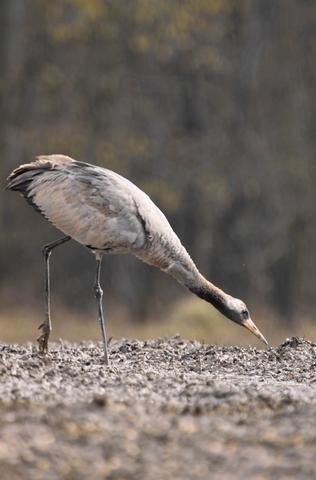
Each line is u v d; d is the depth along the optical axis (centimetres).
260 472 766
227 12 3111
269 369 1197
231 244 3058
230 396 966
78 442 805
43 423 837
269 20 3158
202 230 3070
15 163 3122
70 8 3138
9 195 3128
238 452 798
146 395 976
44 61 3167
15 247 3125
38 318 2644
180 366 1216
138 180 3064
